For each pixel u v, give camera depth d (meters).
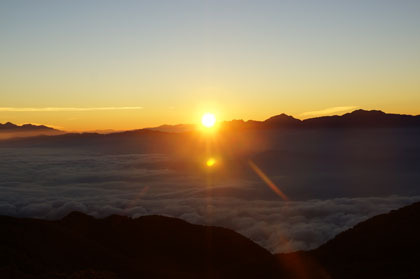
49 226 69.00
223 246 76.06
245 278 47.34
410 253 46.41
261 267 49.78
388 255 47.31
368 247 50.59
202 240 77.94
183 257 71.62
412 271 40.19
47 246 59.03
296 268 48.44
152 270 53.97
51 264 52.97
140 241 78.19
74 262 55.84
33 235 61.75
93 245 65.56
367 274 42.00
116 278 40.16
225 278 48.16
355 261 48.38
